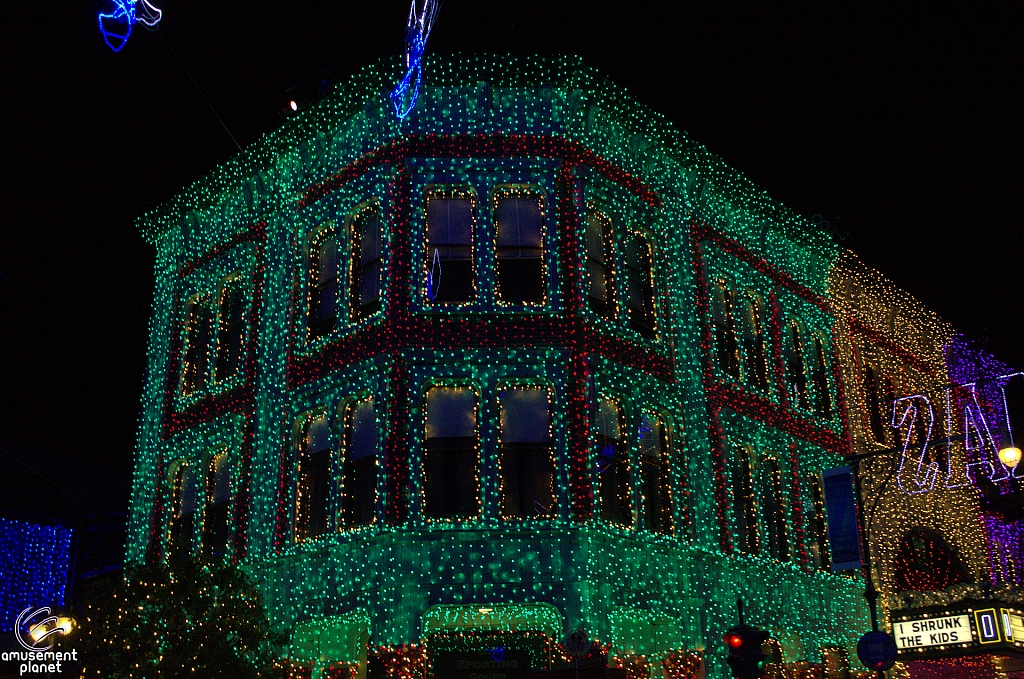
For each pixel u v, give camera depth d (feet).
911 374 101.19
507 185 67.77
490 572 58.49
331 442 65.72
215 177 79.97
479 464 61.16
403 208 66.28
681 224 76.54
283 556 65.05
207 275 80.38
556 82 69.67
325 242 72.69
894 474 90.79
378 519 59.98
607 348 65.67
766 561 73.77
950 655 76.84
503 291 65.31
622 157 73.26
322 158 73.72
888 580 87.51
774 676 70.59
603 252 69.92
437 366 62.85
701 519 68.44
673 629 64.49
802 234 89.61
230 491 71.67
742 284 81.30
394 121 68.95
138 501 77.82
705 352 74.18
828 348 90.63
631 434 65.98
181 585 55.98
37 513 103.24
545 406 63.31
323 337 68.49
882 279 99.60
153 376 81.35
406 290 64.28
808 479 82.02
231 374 76.28
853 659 80.18
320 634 65.21
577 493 60.34
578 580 58.39
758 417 77.36
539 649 59.06
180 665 53.57
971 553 98.17
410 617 57.26
